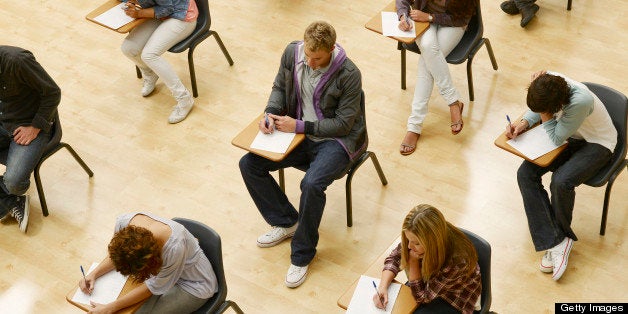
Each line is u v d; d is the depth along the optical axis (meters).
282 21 5.63
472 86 4.79
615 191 4.20
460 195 4.28
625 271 3.82
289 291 3.87
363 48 5.33
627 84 4.87
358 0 5.77
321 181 3.72
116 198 4.42
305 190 3.71
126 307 3.10
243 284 3.91
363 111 3.88
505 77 5.00
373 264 3.19
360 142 3.91
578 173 3.64
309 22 5.60
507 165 4.43
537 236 3.84
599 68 5.00
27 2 5.96
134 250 2.90
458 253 2.91
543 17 5.45
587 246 3.95
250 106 4.97
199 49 5.43
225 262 4.02
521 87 4.92
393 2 4.68
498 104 4.82
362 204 4.29
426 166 4.46
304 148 3.93
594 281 3.79
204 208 4.33
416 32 4.39
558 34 5.30
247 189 4.20
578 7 5.52
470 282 2.96
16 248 4.18
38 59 5.42
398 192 4.33
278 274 3.96
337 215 4.24
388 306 2.99
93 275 3.19
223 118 4.90
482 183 4.34
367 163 4.51
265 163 3.86
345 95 3.72
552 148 3.63
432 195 4.29
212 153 4.67
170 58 5.39
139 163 4.63
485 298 3.08
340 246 4.07
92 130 4.86
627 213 4.09
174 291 3.20
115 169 4.60
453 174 4.40
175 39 4.77
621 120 3.71
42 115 4.07
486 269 3.04
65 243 4.19
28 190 4.50
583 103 3.46
